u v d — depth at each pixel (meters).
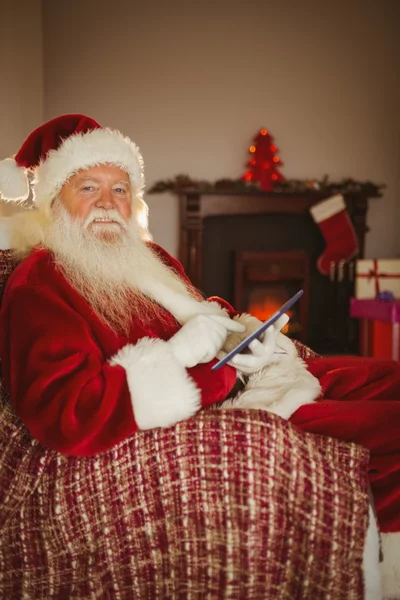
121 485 1.03
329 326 4.65
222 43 4.35
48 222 1.35
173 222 4.40
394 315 3.23
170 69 4.31
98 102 4.25
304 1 4.42
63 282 1.20
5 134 3.04
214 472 1.02
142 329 1.24
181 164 4.39
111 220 1.34
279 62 4.43
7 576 1.08
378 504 1.12
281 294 4.54
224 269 4.54
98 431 1.01
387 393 1.38
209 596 1.02
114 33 4.21
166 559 1.03
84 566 1.05
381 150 4.65
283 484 1.02
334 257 4.39
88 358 1.05
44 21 4.12
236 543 1.01
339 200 4.35
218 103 4.39
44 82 4.17
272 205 4.39
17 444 1.11
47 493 1.05
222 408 1.09
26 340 1.06
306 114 4.52
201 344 1.13
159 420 1.03
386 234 4.74
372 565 1.03
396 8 4.53
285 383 1.25
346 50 4.51
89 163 1.34
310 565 1.02
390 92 4.61
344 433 1.15
